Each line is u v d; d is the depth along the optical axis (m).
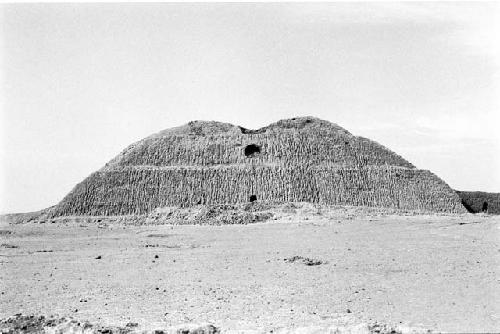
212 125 152.75
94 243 86.31
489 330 37.62
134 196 133.50
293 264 62.09
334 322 40.28
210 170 137.38
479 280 51.66
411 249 69.06
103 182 136.75
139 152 143.25
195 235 94.19
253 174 136.00
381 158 144.50
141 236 95.31
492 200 155.88
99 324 40.88
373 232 88.19
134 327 40.28
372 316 41.56
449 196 138.50
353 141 147.12
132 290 51.84
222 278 56.03
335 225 99.62
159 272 60.19
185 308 45.25
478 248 67.88
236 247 78.00
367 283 51.91
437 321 39.94
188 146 143.75
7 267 64.62
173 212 121.38
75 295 50.56
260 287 51.59
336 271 57.56
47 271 61.97
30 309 46.09
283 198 131.88
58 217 131.25
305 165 137.88
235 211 118.12
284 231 94.75
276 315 42.50
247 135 146.75
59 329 40.09
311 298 47.22
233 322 40.97
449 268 56.84
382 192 136.12
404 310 42.94
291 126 150.25
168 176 136.38
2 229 109.94
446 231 85.12
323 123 152.38
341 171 137.75
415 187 138.62
